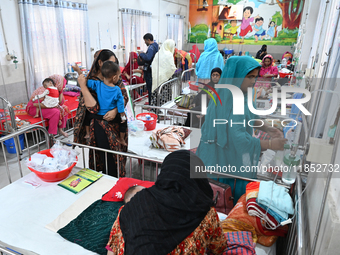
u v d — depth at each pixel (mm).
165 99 4484
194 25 8625
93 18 5254
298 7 7797
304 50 3736
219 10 8375
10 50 3947
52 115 3529
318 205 969
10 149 3252
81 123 2375
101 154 2412
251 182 1590
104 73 2133
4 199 1737
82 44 5102
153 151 2490
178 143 2445
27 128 2061
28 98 4348
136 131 2871
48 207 1681
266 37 8383
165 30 7273
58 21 4523
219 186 1592
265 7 8062
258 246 1433
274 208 1372
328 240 768
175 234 840
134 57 5184
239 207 1523
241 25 8398
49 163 1948
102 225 1522
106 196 1781
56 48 4570
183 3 8031
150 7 6520
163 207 861
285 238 1540
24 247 1358
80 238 1424
